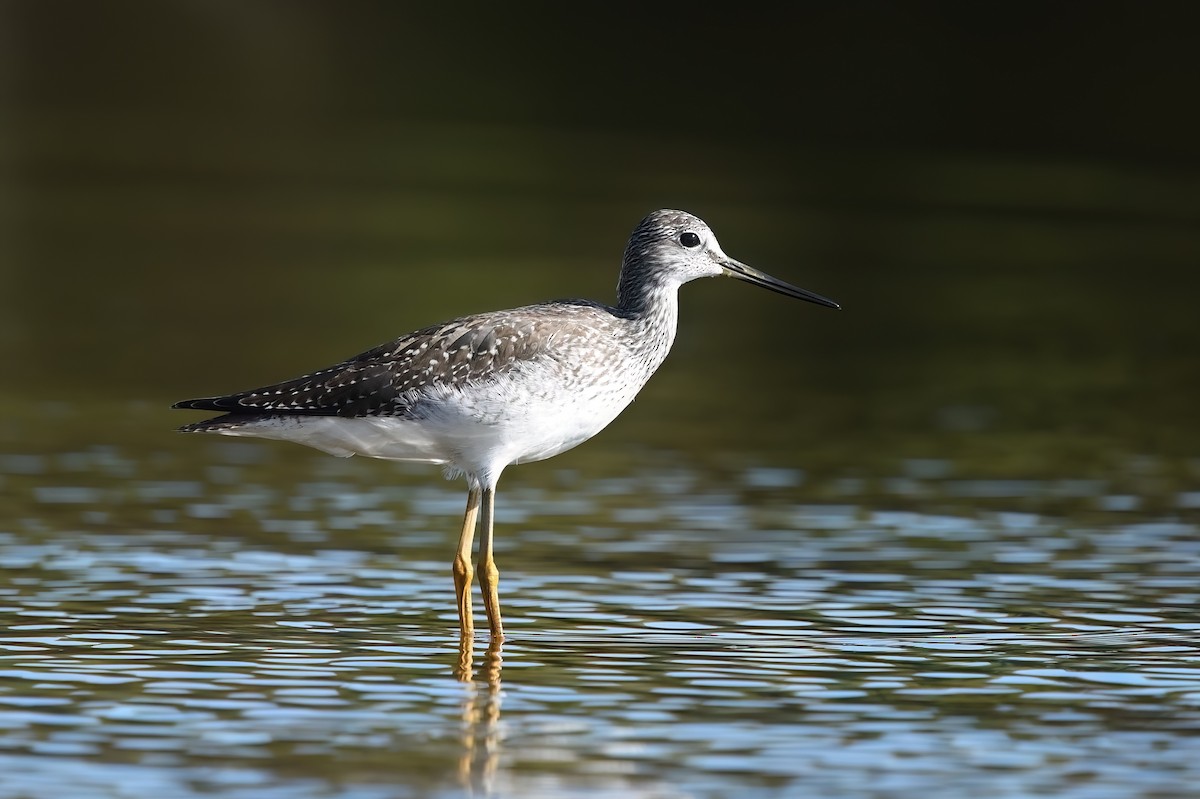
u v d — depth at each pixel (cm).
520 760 904
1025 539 1456
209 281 3050
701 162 4656
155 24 5953
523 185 4275
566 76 5600
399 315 2745
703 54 5634
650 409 2131
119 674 1046
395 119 5209
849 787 867
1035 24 5450
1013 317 2875
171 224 3666
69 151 4584
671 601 1254
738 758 910
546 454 1216
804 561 1381
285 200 4009
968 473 1753
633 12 5912
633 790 862
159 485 1644
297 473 1727
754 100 5284
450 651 1120
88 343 2470
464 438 1178
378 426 1172
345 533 1470
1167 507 1588
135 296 2895
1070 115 5025
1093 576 1328
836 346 2638
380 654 1109
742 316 2919
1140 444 1917
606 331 1216
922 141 4941
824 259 3416
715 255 1288
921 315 2898
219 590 1266
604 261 3300
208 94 5459
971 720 974
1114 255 3525
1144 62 5241
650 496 1641
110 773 871
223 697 1005
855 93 5269
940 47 5428
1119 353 2570
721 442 1920
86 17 5925
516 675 1064
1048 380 2355
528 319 1188
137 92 5466
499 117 5281
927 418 2080
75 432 1891
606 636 1161
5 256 3238
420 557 1388
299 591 1271
